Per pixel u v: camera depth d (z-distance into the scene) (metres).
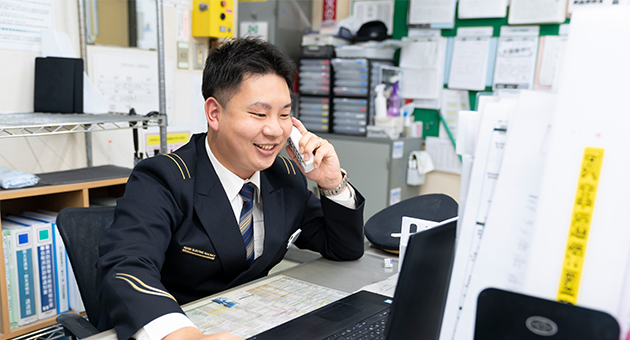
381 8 3.32
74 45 2.06
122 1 2.19
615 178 0.38
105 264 0.81
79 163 2.11
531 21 2.73
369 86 3.10
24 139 1.90
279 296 0.94
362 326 0.79
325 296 0.94
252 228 1.11
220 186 1.03
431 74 3.16
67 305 1.72
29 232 1.59
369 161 3.05
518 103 0.45
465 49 3.02
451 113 3.14
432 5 3.07
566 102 0.40
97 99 2.01
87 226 1.15
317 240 1.23
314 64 3.29
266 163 0.99
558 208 0.40
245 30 3.50
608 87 0.38
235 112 0.94
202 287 1.04
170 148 2.50
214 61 0.96
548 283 0.41
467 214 0.48
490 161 0.47
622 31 0.38
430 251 0.53
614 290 0.38
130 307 0.72
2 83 1.83
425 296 0.55
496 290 0.42
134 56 2.27
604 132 0.38
